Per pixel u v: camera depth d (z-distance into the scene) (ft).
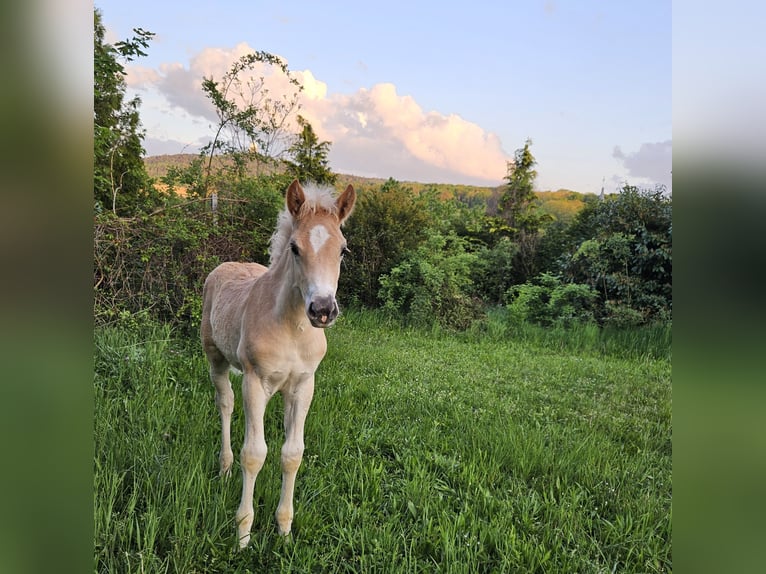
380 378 16.40
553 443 11.89
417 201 31.63
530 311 28.27
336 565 7.58
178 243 18.85
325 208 8.11
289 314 8.11
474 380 17.42
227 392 10.47
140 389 12.48
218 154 24.41
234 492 8.97
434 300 27.50
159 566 7.07
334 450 10.93
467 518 8.87
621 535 8.58
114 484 7.95
